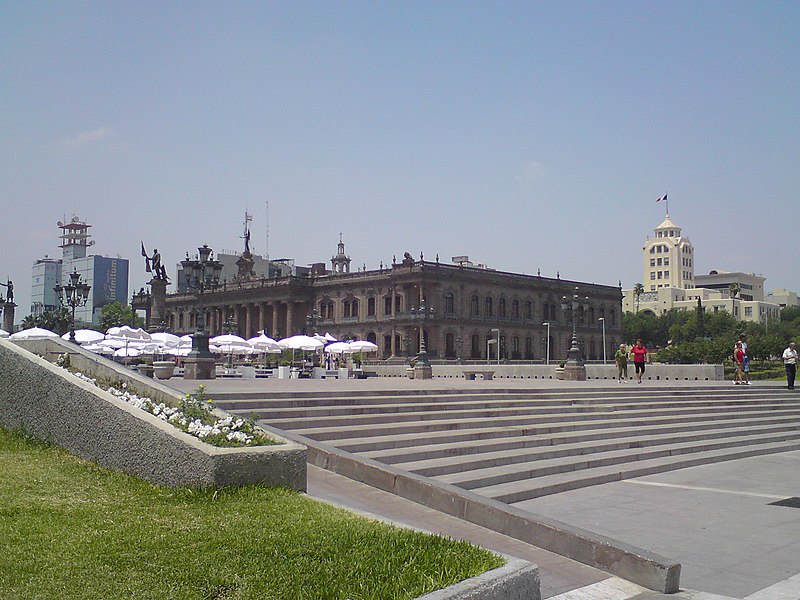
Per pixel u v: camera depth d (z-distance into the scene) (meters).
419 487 10.38
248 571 6.02
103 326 104.50
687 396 27.50
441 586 5.96
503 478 14.27
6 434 11.17
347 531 7.26
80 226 179.88
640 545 10.69
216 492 8.25
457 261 119.44
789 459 20.44
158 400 11.40
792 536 11.29
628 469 16.78
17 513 7.23
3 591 5.30
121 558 6.11
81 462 9.70
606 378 44.81
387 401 18.64
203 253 33.84
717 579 9.07
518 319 109.75
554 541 9.05
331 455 11.71
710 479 16.61
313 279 113.25
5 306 54.78
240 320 118.25
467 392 21.12
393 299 102.00
